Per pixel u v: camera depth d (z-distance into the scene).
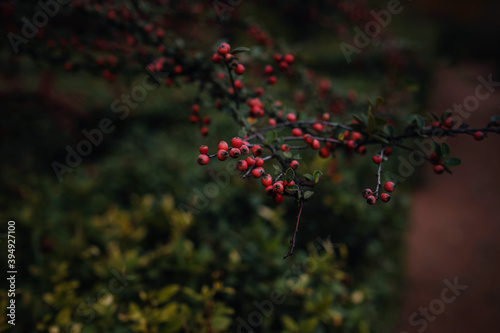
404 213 4.36
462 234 5.12
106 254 2.68
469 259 4.63
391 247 4.13
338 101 2.96
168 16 2.90
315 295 2.50
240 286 2.45
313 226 3.07
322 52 9.88
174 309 2.03
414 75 5.39
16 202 3.38
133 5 2.16
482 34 13.80
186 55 1.92
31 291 2.25
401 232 4.34
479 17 15.96
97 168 4.31
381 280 3.61
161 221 2.95
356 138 1.54
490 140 8.38
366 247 3.42
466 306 3.87
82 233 2.78
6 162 3.92
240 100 1.80
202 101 1.91
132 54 2.26
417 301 3.85
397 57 4.84
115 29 2.13
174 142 4.98
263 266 2.51
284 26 9.55
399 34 11.21
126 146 4.74
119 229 2.85
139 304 2.25
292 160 1.36
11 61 4.10
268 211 2.99
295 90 2.75
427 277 4.22
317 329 2.32
